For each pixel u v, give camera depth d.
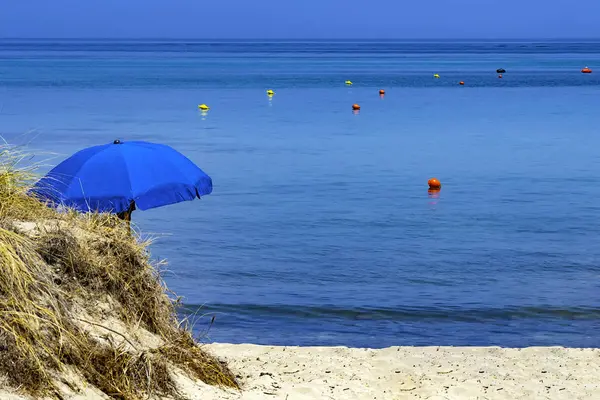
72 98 85.44
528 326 17.39
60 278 9.07
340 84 118.12
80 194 10.54
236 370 11.41
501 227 27.67
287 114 71.12
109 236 10.02
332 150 47.47
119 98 86.56
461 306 18.84
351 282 20.83
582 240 25.81
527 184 36.34
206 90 101.69
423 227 27.61
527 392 11.71
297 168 40.50
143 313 9.71
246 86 110.88
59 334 8.37
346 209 30.56
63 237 9.33
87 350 8.55
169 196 10.72
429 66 188.88
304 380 11.57
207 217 28.80
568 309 18.62
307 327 17.22
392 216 29.38
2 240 8.57
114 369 8.58
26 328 8.03
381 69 171.88
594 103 84.19
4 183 10.30
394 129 59.38
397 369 12.77
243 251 23.97
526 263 22.91
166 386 8.87
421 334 16.80
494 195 33.66
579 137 54.62
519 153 46.66
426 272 21.88
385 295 19.69
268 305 18.69
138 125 60.19
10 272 8.28
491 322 17.66
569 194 34.00
